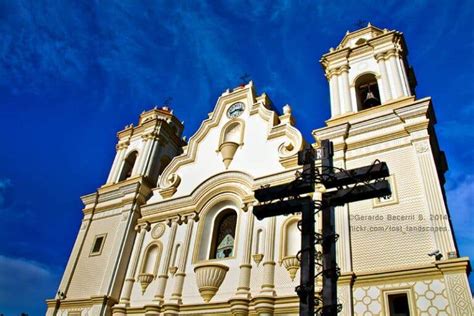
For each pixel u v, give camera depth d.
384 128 16.69
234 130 22.73
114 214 23.53
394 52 19.48
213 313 16.67
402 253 13.25
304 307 7.35
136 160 25.94
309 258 7.80
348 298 13.07
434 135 16.69
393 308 12.55
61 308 21.20
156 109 29.36
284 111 21.52
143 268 20.28
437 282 12.09
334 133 17.62
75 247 23.45
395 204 14.41
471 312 11.04
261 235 17.69
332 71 20.78
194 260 18.83
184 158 23.42
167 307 17.66
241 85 24.61
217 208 20.27
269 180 18.52
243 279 16.59
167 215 21.31
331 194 8.48
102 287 20.14
